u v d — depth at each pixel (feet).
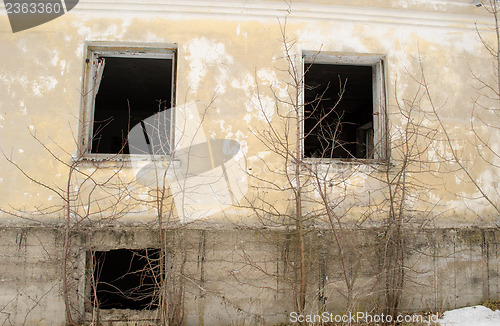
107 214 14.88
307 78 21.48
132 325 14.60
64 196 14.89
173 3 15.97
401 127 16.43
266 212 15.26
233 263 14.96
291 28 16.46
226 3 16.10
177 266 14.61
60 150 15.15
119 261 20.62
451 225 16.12
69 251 14.40
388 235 14.53
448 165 16.48
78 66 15.61
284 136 15.74
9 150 15.02
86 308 14.90
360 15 16.72
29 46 15.56
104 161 15.08
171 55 16.60
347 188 15.78
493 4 17.20
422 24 17.08
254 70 16.08
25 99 15.29
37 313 14.40
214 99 15.76
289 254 15.14
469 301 15.94
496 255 16.26
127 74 23.24
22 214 14.73
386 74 16.81
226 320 14.80
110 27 15.87
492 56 17.42
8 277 14.40
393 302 14.97
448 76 17.04
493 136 17.02
